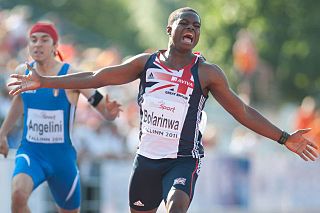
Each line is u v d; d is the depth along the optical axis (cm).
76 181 2444
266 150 5066
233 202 4038
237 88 6222
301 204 4325
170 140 1983
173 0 9256
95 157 3659
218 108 6069
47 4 10069
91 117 4219
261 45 6247
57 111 2386
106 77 1983
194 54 1994
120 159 3756
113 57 5669
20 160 2367
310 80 6350
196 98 1969
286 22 6281
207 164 3931
